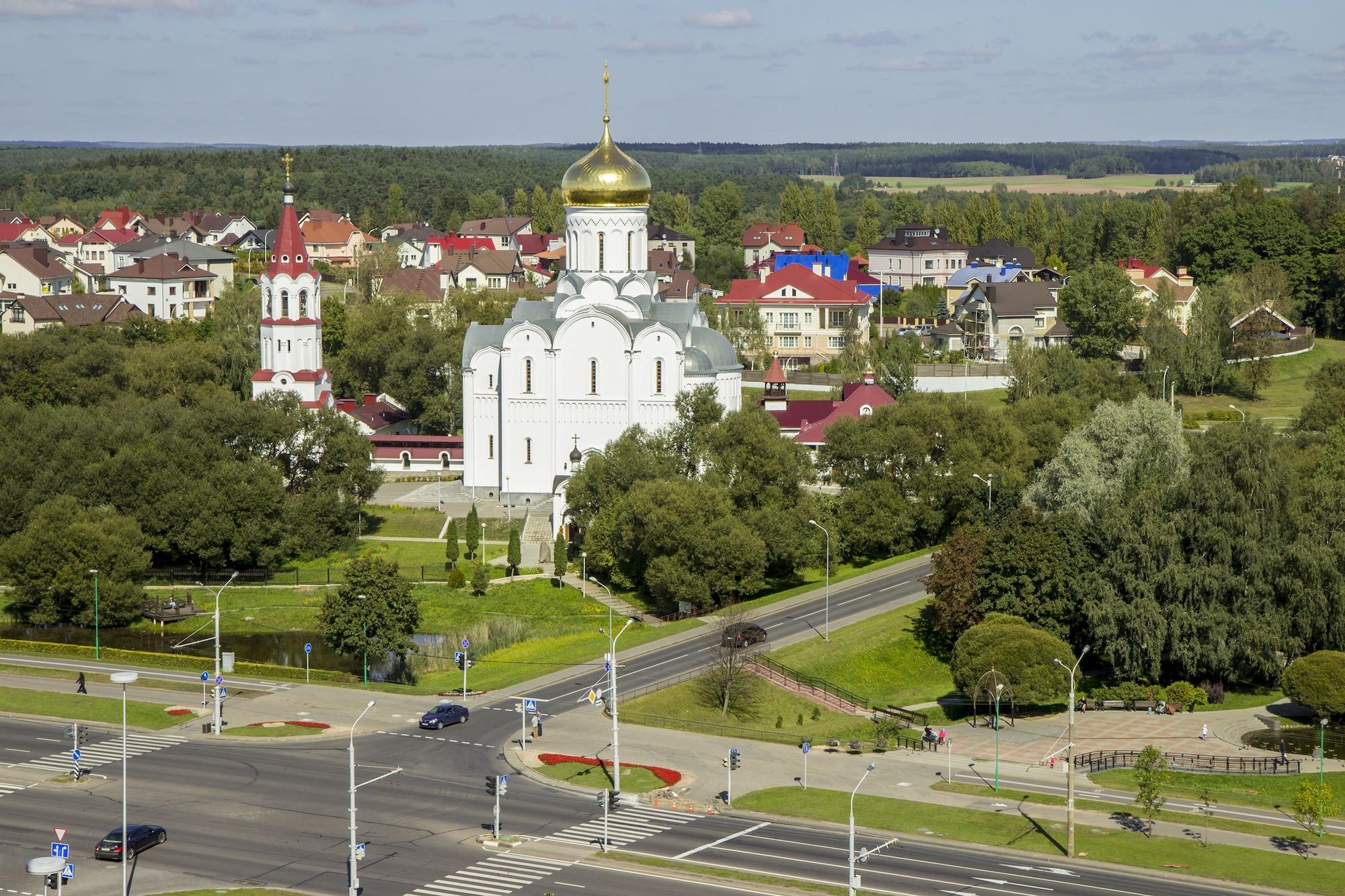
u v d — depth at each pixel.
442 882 114.69
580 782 135.88
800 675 166.50
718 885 115.06
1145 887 115.88
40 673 168.75
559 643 182.88
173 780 135.88
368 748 144.75
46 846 121.12
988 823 128.25
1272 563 166.25
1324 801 126.06
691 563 189.12
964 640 159.50
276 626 194.50
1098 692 164.25
